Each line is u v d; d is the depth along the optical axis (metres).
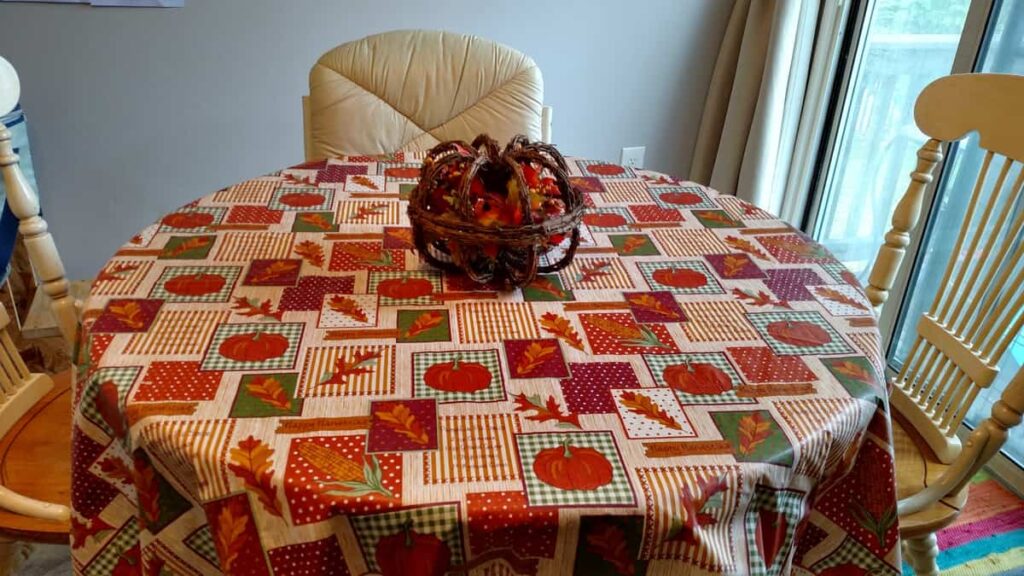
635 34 2.46
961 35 1.89
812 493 0.87
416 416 0.82
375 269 1.13
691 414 0.84
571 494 0.72
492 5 2.31
